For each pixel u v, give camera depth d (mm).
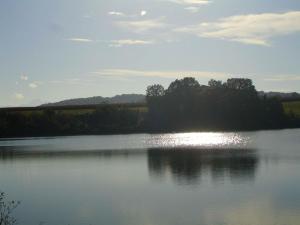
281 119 184500
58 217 44906
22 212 47281
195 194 53594
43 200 53562
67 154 109062
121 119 199500
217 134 163250
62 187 62344
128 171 75250
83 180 67750
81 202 51688
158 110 185125
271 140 132250
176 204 48719
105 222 42781
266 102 184375
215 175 66938
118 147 124688
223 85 187875
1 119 190625
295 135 151375
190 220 42312
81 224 42312
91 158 98500
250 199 49625
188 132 181125
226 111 179750
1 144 153125
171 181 63469
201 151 106062
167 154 101875
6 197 56156
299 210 44281
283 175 65000
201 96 182500
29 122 192750
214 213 44344
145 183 62781
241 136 150625
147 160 90750
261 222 40781
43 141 163750
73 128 195000
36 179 70938
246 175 65938
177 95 184125
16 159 101438
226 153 99625
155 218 43562
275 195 51156
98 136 183500
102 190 58781
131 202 50719
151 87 190000
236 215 43344
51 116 196250
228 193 53219
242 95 181000
